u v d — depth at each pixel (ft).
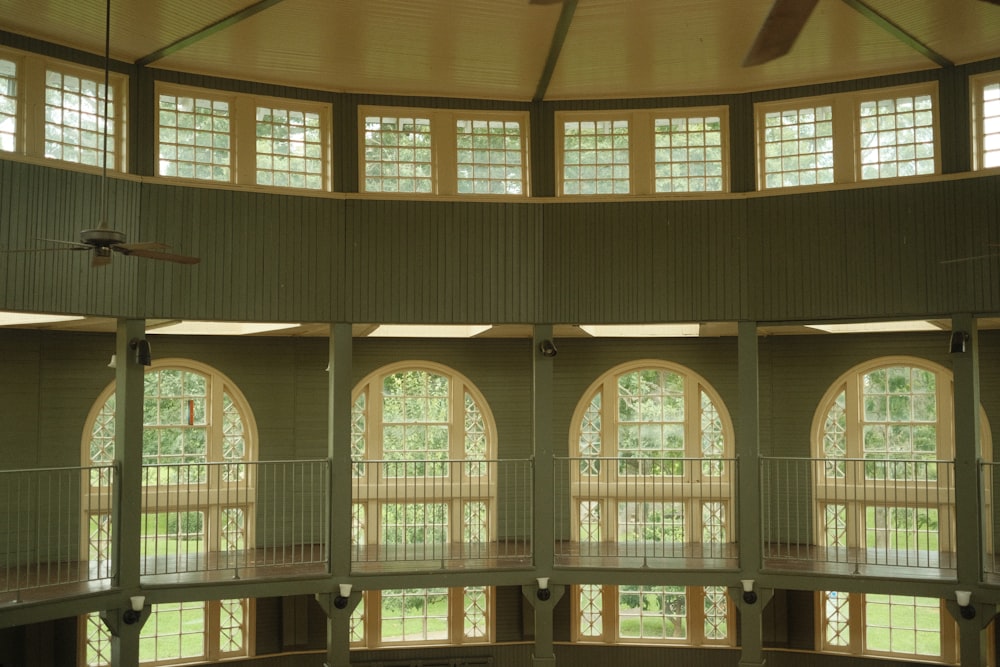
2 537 40.06
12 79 32.78
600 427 48.03
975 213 35.04
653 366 47.70
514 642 46.57
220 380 45.29
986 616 34.50
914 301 35.58
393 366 47.11
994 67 35.32
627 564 38.37
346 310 37.22
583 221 38.40
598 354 47.93
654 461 47.96
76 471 41.96
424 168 39.11
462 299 37.86
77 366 42.39
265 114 37.78
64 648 41.70
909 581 35.53
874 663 43.83
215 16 30.94
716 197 37.99
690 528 47.19
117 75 35.09
